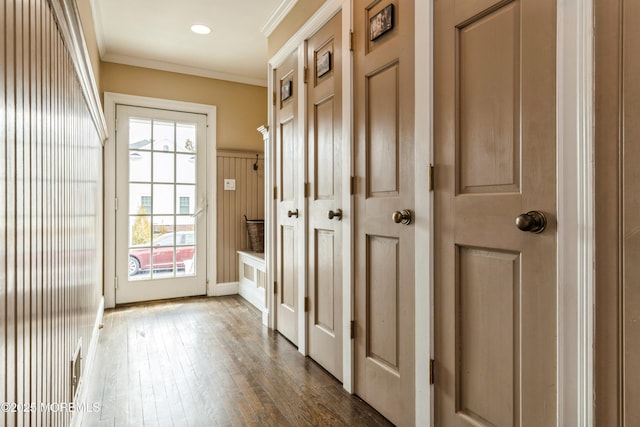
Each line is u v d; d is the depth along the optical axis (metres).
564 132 0.96
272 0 2.61
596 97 0.89
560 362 0.98
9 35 0.71
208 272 3.93
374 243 1.75
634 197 0.83
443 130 1.36
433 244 1.40
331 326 2.09
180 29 3.02
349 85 1.90
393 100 1.61
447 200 1.34
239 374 2.08
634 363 0.83
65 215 1.34
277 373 2.10
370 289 1.77
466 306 1.28
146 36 3.14
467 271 1.28
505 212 1.13
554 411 1.00
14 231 0.73
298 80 2.49
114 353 2.38
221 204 3.99
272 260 2.87
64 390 1.30
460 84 1.29
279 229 2.81
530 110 1.06
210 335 2.72
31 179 0.86
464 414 1.29
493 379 1.18
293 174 2.59
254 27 3.00
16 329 0.74
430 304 1.40
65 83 1.34
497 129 1.16
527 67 1.07
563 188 0.97
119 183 3.54
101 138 3.12
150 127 3.68
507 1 1.12
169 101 3.72
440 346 1.37
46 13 1.03
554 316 1.00
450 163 1.33
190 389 1.91
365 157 1.80
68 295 1.39
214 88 3.96
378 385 1.70
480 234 1.21
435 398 1.39
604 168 0.88
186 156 3.84
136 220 3.62
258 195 4.18
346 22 1.92
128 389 1.90
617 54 0.85
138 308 3.43
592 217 0.90
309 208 2.34
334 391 1.90
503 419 1.15
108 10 2.73
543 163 1.02
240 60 3.65
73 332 1.52
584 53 0.91
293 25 2.57
